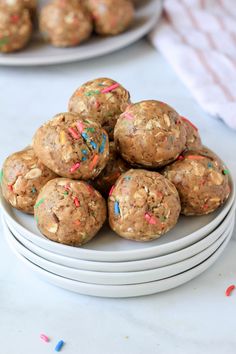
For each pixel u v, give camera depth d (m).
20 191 0.37
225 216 0.38
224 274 0.38
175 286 0.37
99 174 0.38
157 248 0.35
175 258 0.35
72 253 0.35
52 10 0.63
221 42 0.65
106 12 0.63
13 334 0.35
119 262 0.35
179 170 0.37
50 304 0.36
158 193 0.35
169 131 0.36
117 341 0.34
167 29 0.67
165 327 0.35
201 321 0.35
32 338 0.34
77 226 0.35
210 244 0.37
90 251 0.34
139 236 0.35
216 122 0.54
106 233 0.37
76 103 0.40
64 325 0.35
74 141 0.35
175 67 0.61
